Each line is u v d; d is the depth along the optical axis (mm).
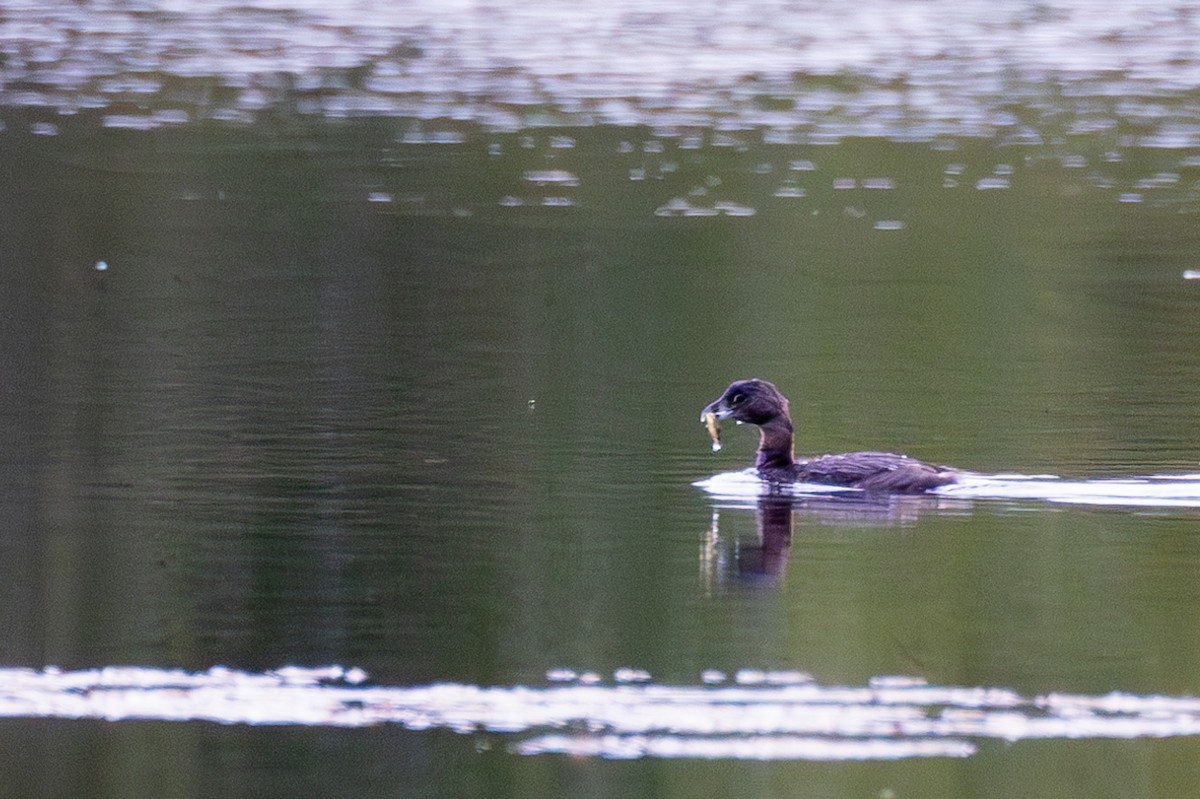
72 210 30141
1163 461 18375
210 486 16984
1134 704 11766
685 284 26906
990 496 17297
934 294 26391
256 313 24766
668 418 20203
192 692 11867
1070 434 19469
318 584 14102
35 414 19609
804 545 15430
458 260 27891
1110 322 24844
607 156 34938
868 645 12883
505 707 11641
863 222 30672
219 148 34812
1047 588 14109
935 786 10523
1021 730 11344
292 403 20359
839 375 22359
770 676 12211
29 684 12000
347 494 16812
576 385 21641
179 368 21875
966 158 35500
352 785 10570
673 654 12602
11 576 14211
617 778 10664
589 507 16625
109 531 15508
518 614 13461
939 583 14312
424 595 13859
